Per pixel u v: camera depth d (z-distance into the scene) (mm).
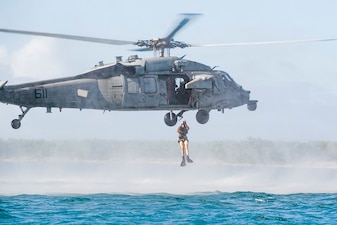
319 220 61594
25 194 72938
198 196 73500
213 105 80375
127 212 63375
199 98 79438
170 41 79312
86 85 76625
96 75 77125
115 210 64188
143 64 77938
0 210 63156
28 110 76562
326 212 65375
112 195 72938
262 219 61375
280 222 60344
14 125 76188
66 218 60344
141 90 77500
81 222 58750
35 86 75562
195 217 61656
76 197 71250
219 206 67438
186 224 58719
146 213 63031
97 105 77188
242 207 67188
